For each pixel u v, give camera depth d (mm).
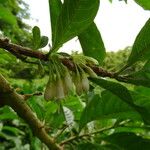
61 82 174
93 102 236
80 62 177
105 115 240
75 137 242
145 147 234
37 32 178
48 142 230
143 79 185
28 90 354
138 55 187
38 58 173
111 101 234
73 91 179
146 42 187
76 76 176
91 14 166
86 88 175
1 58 249
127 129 274
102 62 210
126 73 187
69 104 295
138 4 209
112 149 238
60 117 269
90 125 280
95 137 244
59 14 168
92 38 206
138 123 277
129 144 236
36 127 225
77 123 294
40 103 276
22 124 442
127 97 178
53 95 175
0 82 209
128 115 240
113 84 175
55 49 173
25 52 172
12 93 212
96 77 176
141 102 210
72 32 172
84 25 170
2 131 456
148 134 322
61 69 175
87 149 238
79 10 165
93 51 209
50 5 184
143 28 186
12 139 458
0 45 170
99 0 162
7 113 322
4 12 291
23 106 217
